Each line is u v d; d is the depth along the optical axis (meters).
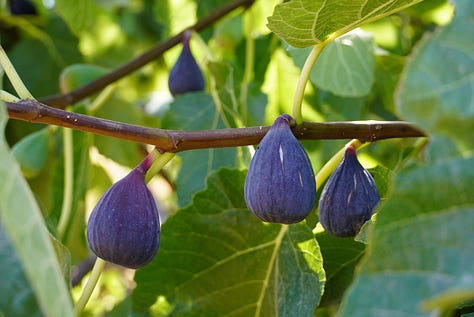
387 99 1.12
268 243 0.83
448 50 0.57
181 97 1.02
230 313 0.86
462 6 0.58
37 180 1.33
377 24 1.16
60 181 1.09
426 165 0.57
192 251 0.85
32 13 1.39
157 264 0.85
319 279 0.80
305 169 0.69
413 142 0.99
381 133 0.75
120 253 0.70
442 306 0.53
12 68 0.71
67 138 1.04
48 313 0.56
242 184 0.84
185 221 0.85
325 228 0.74
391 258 0.57
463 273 0.56
